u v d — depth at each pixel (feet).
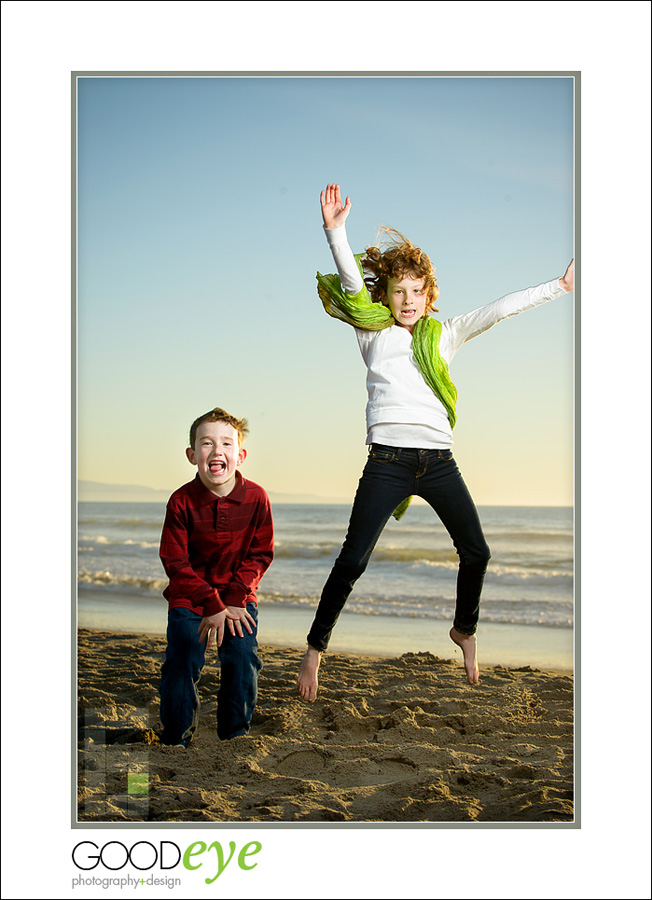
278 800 8.14
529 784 8.65
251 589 9.68
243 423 9.78
